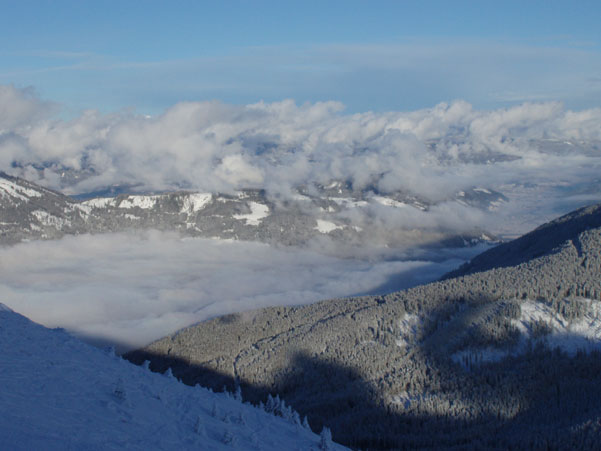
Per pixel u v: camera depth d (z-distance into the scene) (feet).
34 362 150.41
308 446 177.17
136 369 193.06
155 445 120.47
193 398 182.91
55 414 117.29
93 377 154.92
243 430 167.02
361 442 419.13
